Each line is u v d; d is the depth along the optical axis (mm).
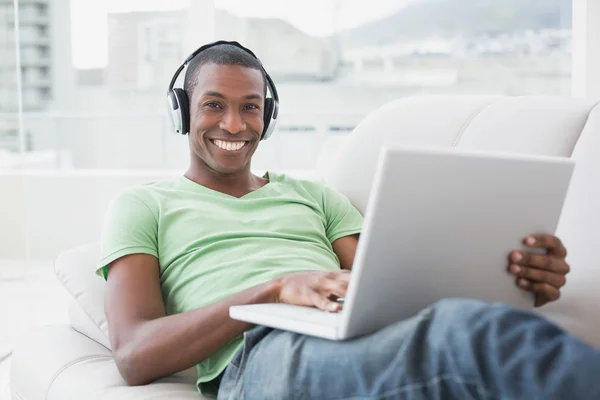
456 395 902
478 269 1123
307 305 1197
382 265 1001
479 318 890
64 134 4863
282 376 1091
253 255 1482
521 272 1162
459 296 1121
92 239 4809
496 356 850
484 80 5465
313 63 5227
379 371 974
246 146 1623
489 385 859
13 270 4047
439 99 1791
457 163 1017
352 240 1664
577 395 796
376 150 1777
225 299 1272
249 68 1609
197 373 1432
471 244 1092
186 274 1469
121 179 4832
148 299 1394
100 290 1568
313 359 1063
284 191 1681
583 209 1374
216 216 1548
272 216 1594
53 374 1418
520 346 847
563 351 822
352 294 992
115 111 4918
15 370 1540
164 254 1505
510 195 1101
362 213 1740
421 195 994
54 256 4707
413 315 1083
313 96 5273
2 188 4098
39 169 4742
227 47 1638
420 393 929
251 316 1155
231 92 1578
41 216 4695
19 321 3223
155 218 1532
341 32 5250
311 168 5301
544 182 1140
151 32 4844
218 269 1454
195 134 1606
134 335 1314
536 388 815
